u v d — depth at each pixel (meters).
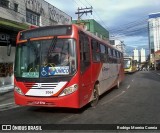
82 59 9.14
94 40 11.22
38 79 8.73
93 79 10.64
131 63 47.41
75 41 8.76
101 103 11.71
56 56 8.75
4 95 15.56
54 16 27.17
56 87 8.52
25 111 10.07
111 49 15.77
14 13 19.75
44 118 8.69
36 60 8.92
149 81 25.66
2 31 17.34
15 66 9.34
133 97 13.60
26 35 9.41
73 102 8.46
